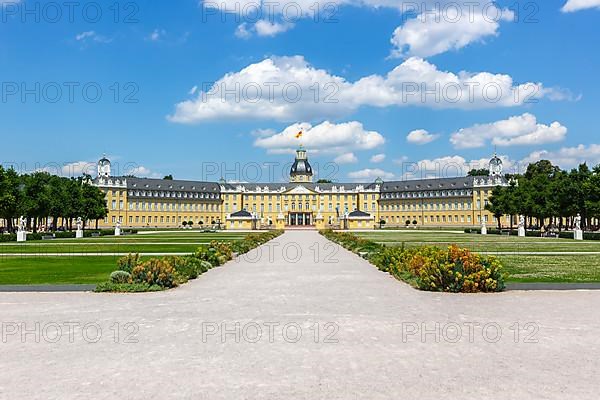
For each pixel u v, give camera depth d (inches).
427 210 6929.1
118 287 797.2
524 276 971.3
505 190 4146.2
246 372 379.6
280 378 366.0
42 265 1237.1
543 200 3425.2
